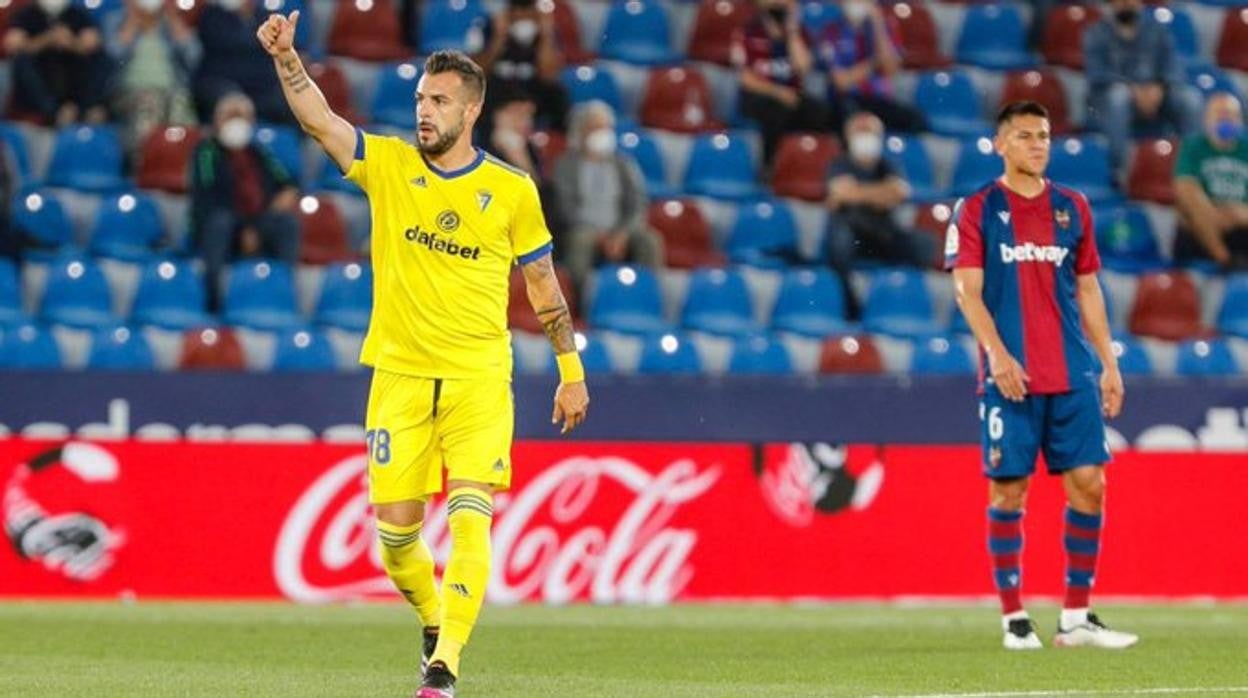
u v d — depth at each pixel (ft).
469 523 85.05
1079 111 222.48
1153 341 192.54
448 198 85.76
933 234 196.65
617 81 212.43
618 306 184.34
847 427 157.69
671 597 155.12
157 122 196.54
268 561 152.35
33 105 199.31
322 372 153.69
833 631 130.62
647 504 155.22
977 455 158.81
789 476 156.87
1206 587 160.35
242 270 179.83
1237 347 192.65
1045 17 229.25
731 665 107.04
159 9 198.29
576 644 120.47
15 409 151.12
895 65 214.28
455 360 86.02
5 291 180.34
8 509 150.30
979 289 115.55
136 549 151.43
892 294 190.70
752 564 156.15
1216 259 201.36
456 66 85.71
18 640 121.29
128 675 100.12
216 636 124.47
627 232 187.01
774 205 198.18
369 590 152.87
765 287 192.24
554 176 186.80
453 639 83.56
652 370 175.73
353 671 103.35
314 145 200.54
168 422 152.56
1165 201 210.59
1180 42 232.32
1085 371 115.55
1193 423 160.97
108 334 172.04
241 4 200.44
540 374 154.30
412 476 87.15
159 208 190.29
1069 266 116.06
